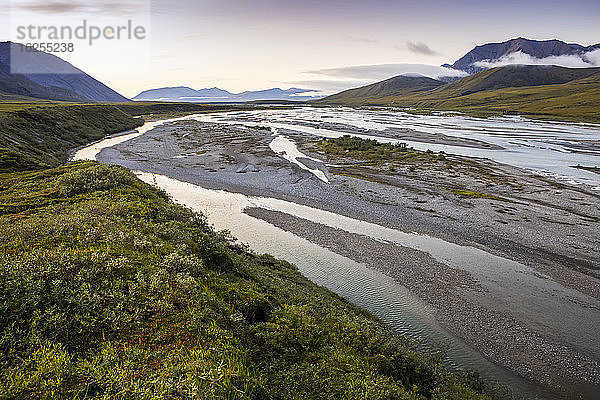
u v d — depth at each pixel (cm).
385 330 1809
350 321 1581
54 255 1167
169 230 1794
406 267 2678
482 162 6028
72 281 1055
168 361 802
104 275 1129
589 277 2536
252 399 792
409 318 2094
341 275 2552
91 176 2936
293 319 1314
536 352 1847
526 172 5347
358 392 944
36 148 5988
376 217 3659
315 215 3716
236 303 1264
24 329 861
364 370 1091
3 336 823
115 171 3256
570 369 1741
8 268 1056
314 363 1077
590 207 3838
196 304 1066
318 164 5959
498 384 1608
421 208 3878
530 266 2688
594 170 5478
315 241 3106
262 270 2150
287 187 4684
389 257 2830
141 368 773
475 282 2483
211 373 764
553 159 6356
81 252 1244
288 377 921
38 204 2211
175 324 952
